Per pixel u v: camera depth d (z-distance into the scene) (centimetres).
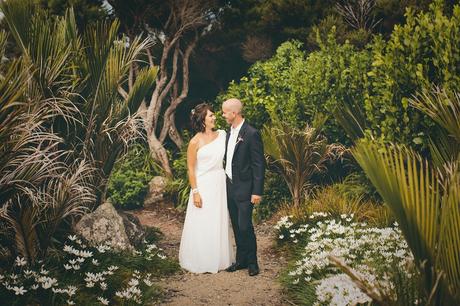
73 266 465
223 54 1195
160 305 466
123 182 1018
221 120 957
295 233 666
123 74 606
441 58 582
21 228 469
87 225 577
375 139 657
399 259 468
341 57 830
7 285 420
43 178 491
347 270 268
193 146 562
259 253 652
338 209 703
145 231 700
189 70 1262
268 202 844
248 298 486
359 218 678
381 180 268
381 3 971
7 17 517
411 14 630
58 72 518
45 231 497
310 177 811
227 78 1234
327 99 836
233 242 585
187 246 570
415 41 608
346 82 814
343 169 864
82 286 462
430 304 258
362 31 974
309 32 1065
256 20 1146
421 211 262
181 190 998
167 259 592
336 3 1066
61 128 554
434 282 262
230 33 1156
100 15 1055
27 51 514
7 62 473
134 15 1105
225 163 569
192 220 569
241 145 541
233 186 551
